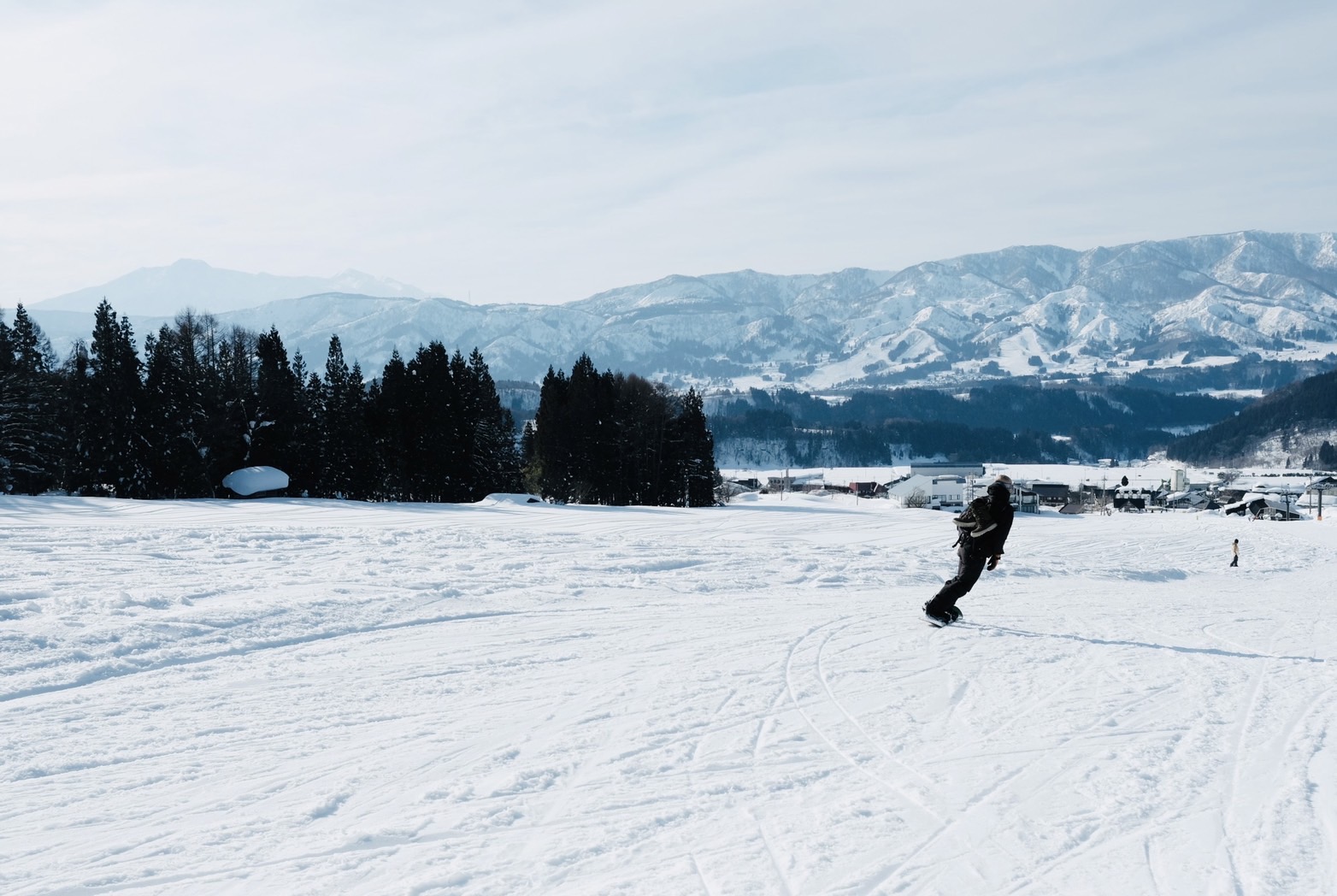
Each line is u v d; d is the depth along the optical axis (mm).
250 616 8617
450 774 4578
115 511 30891
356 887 3295
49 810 4090
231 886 3314
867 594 12531
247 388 53656
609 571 13828
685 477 71375
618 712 5781
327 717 5641
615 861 3518
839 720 5633
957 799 4238
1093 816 4035
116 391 49031
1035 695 6344
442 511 38344
